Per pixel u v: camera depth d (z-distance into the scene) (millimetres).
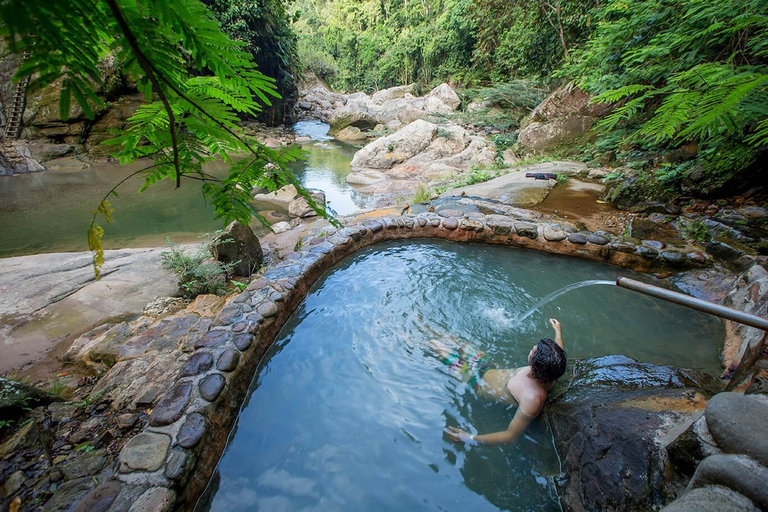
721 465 1213
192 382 2432
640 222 5035
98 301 3699
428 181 9469
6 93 9969
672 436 1751
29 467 2029
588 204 5914
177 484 1859
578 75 8625
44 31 499
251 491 2107
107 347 3021
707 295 3656
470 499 2057
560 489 2027
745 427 1325
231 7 13234
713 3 3629
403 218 5281
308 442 2393
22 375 2816
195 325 3133
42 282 3924
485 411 2578
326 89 28594
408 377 2883
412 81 27312
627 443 1856
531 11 10953
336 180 10000
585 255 4582
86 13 540
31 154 9961
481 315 3555
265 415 2582
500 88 13516
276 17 16234
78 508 1696
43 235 5855
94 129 10781
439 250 4902
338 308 3697
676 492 1537
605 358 2754
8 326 3277
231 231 4277
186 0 600
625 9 5922
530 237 4855
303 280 3885
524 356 3023
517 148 10469
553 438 2303
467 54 20625
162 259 4527
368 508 2021
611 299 3736
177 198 7676
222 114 754
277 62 17219
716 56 3947
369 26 32875
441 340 3234
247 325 3033
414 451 2324
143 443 2012
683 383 2326
